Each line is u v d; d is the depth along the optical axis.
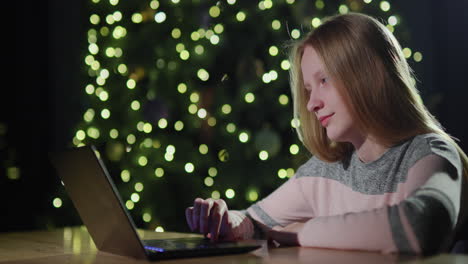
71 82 3.43
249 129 2.95
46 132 3.37
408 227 0.92
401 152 1.26
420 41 3.60
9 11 3.29
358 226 0.98
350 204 1.37
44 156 3.34
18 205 3.26
